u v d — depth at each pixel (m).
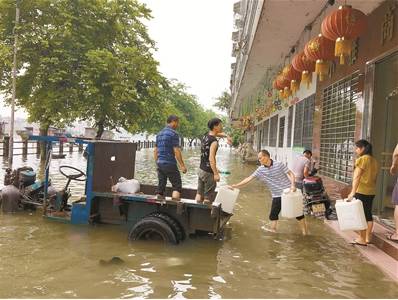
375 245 6.75
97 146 7.28
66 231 6.95
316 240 7.08
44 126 18.09
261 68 18.64
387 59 8.37
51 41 15.97
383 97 8.71
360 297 4.54
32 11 16.14
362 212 6.56
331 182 10.95
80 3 16.52
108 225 7.31
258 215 9.19
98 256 5.67
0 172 14.64
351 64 9.92
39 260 5.42
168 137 7.07
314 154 13.09
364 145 6.78
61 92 16.41
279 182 7.68
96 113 17.28
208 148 6.86
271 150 25.52
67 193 8.26
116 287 4.53
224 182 15.87
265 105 22.25
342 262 5.84
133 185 7.36
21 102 17.58
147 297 4.29
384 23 8.09
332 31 7.29
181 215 6.60
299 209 7.46
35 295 4.25
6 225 7.28
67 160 21.66
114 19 17.33
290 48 14.23
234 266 5.46
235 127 51.91
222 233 7.09
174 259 5.66
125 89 16.50
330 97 11.82
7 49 15.23
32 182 8.91
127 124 18.86
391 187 9.88
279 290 4.64
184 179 15.94
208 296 4.38
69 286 4.52
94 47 16.78
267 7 9.89
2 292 4.30
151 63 17.55
